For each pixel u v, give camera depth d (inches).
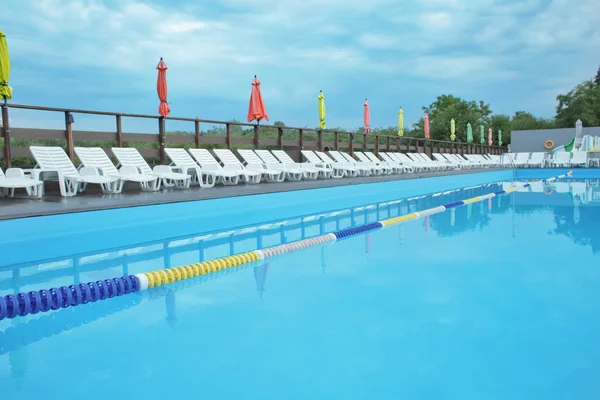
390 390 79.4
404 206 360.2
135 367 89.7
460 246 201.5
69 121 327.9
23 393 79.9
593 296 128.3
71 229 215.3
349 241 220.5
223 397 77.9
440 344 97.9
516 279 146.6
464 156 1036.5
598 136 1057.5
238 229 252.8
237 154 486.9
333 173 583.5
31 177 262.7
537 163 976.9
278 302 129.0
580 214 299.9
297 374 85.6
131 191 325.4
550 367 86.8
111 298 138.3
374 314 117.3
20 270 165.2
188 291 142.7
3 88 286.2
